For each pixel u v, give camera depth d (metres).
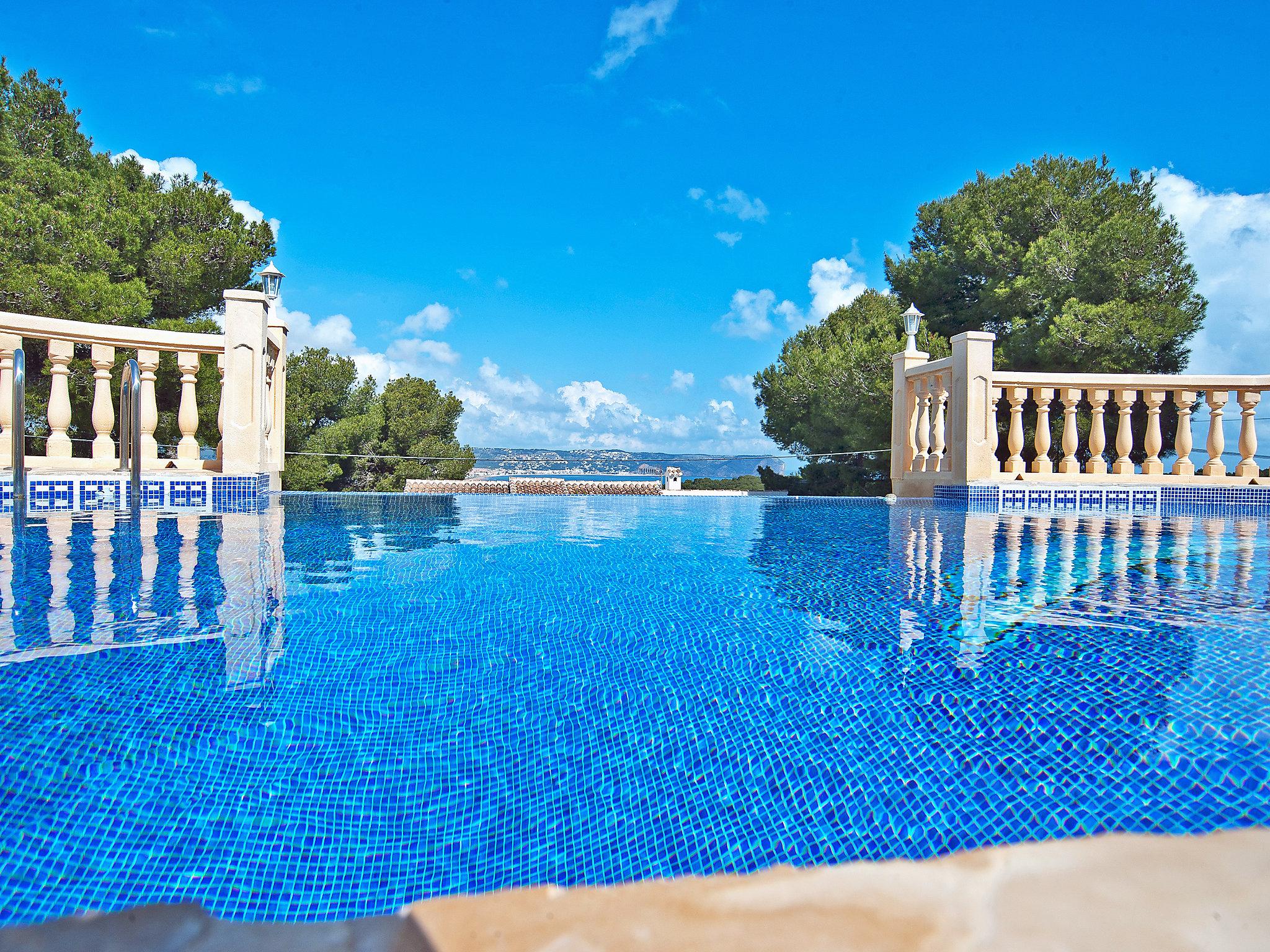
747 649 1.99
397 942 0.97
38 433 11.02
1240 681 1.68
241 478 5.70
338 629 2.10
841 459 15.40
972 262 13.88
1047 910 0.99
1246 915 0.96
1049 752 1.39
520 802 1.31
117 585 2.54
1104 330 11.55
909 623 2.22
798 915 1.00
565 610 2.40
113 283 11.12
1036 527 5.04
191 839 1.19
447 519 5.83
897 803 1.27
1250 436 6.89
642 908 1.04
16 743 1.36
